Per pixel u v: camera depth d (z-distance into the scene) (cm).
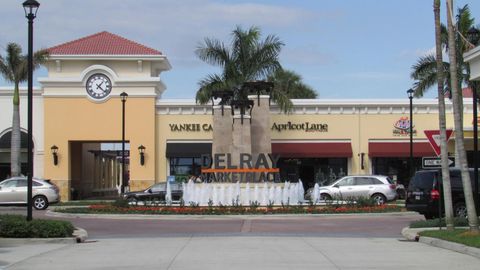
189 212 2808
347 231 2148
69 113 4647
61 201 4419
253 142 4000
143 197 3781
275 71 4344
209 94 4222
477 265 1261
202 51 4272
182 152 4616
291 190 3219
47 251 1550
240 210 2841
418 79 3641
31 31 1934
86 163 5578
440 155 1891
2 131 4709
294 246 1638
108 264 1303
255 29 4291
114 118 4650
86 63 4716
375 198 3462
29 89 1930
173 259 1374
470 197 1684
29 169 1902
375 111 4659
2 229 1770
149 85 4653
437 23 1847
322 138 4659
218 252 1502
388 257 1398
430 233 1767
